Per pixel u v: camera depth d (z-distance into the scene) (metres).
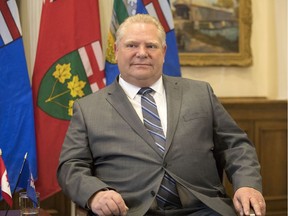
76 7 2.94
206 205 2.17
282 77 3.85
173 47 3.08
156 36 2.34
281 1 3.82
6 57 2.81
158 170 2.19
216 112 2.39
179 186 2.19
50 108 2.90
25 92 2.83
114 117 2.29
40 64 2.88
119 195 2.00
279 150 3.82
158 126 2.29
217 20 3.69
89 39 2.96
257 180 2.16
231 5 3.71
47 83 2.89
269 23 3.82
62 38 2.91
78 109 2.35
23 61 2.84
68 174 2.18
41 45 2.89
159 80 2.41
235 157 2.30
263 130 3.77
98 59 2.98
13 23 2.82
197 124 2.30
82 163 2.23
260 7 3.82
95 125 2.28
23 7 3.12
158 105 2.36
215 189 2.27
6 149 2.81
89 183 2.09
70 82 2.93
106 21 3.26
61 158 2.28
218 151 2.41
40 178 2.90
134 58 2.33
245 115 3.71
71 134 2.31
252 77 3.84
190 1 3.63
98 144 2.27
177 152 2.22
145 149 2.22
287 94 3.85
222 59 3.72
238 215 2.05
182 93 2.39
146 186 2.18
